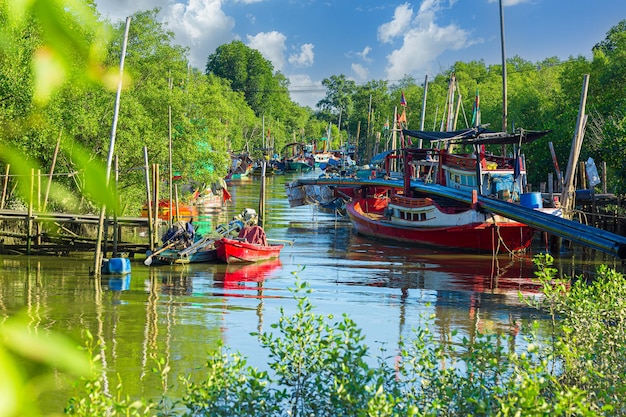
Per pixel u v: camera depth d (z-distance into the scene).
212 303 21.52
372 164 65.38
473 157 38.50
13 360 1.02
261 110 168.00
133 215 41.31
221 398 8.70
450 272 28.91
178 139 42.78
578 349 10.66
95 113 34.47
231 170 94.25
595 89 54.88
